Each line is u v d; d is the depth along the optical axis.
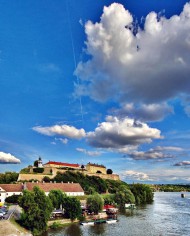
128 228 106.88
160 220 124.81
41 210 96.94
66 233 97.31
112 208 141.38
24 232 90.25
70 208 116.31
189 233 98.81
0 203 133.25
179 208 173.62
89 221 116.50
